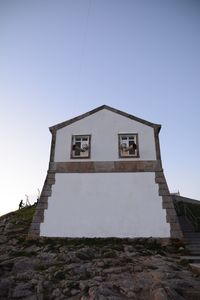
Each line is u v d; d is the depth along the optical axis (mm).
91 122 13898
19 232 13070
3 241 11648
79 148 13320
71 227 11586
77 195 12211
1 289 6008
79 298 5605
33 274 7047
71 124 13930
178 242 10852
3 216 17516
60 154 13188
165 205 11773
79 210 11891
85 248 9672
